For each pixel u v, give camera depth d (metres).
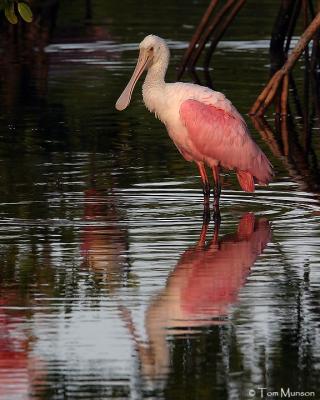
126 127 25.89
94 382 11.41
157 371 11.62
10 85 31.09
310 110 28.16
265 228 17.19
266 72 33.22
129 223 17.41
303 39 27.05
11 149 23.38
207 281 14.50
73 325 12.88
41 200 18.83
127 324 12.92
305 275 14.76
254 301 13.74
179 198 19.16
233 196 19.42
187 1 47.38
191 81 31.75
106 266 15.12
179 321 13.02
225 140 18.55
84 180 20.39
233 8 33.69
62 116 27.00
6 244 16.16
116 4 47.03
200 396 11.14
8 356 12.03
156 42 18.91
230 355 12.02
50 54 36.62
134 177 20.67
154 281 14.48
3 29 40.75
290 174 21.20
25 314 13.24
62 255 15.63
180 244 16.22
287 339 12.51
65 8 46.09
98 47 37.75
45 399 11.03
